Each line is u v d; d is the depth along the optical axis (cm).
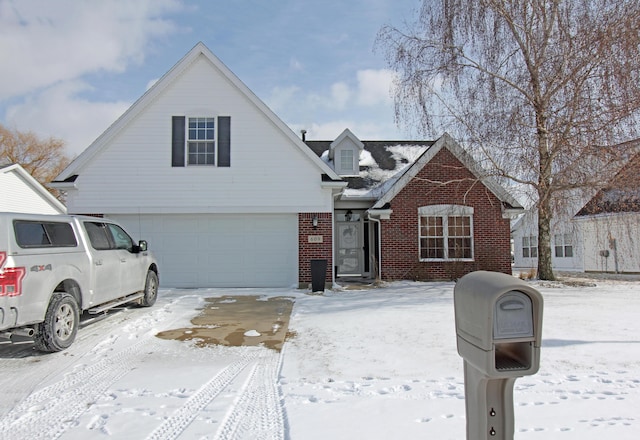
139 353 705
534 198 1545
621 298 1177
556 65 1431
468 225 1666
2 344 747
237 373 604
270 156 1473
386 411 461
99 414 468
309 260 1466
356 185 1822
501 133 1464
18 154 4131
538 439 393
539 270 1645
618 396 496
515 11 1506
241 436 411
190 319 954
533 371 219
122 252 930
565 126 1423
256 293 1329
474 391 239
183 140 1462
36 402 504
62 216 758
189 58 1462
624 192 1445
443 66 1531
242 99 1478
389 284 1538
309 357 669
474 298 225
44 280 659
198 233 1472
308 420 440
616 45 1345
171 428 430
